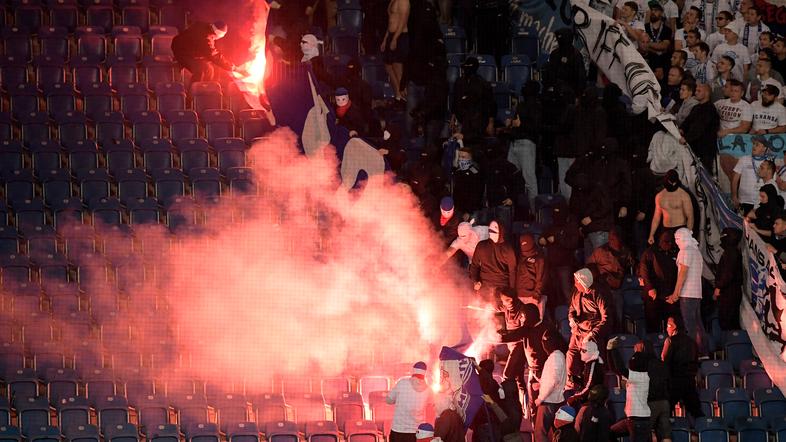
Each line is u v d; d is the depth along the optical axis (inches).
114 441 2635.3
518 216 3154.5
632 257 3016.7
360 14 3681.1
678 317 2709.2
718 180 3203.7
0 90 3462.1
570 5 3491.6
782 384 2795.3
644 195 3048.7
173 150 3316.9
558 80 3176.7
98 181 3230.8
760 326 2856.8
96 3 3708.2
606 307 2684.5
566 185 3184.1
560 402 2596.0
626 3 3489.2
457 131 3265.3
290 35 3225.9
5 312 2935.5
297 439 2652.6
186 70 3528.5
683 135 3159.5
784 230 2999.5
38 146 3304.6
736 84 3206.2
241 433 2655.0
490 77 3489.2
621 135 3152.1
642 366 2588.6
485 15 3489.2
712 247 3031.5
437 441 2468.0
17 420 2696.9
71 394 2787.9
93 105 3444.9
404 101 3383.4
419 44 3294.8
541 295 2842.0
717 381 2812.5
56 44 3604.8
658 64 3449.8
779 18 3609.7
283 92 3225.9
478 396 2541.8
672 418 2701.8
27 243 3085.6
